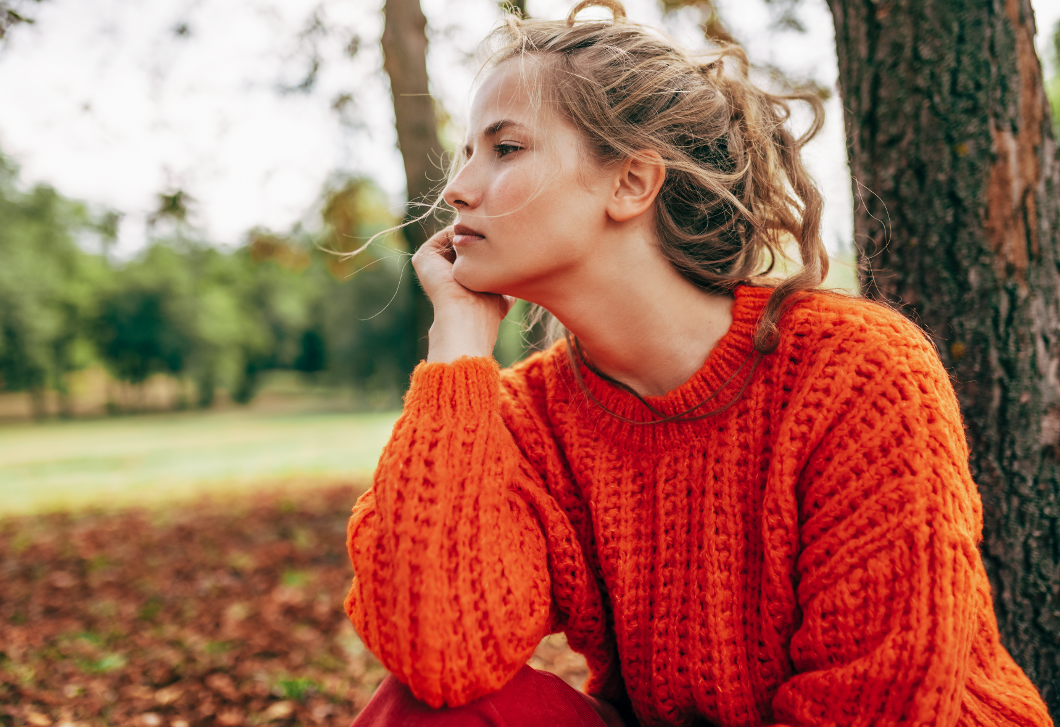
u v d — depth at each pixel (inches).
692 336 41.5
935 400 34.7
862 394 35.2
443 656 35.6
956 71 55.9
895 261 59.6
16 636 154.2
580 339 43.1
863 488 34.1
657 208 40.6
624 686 48.6
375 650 37.6
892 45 58.4
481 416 40.0
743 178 43.7
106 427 1327.5
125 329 1712.6
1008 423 55.5
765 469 38.4
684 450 40.4
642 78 39.3
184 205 197.0
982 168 55.5
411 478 37.6
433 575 36.0
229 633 154.3
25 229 1302.9
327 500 351.3
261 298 1921.8
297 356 2288.4
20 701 117.9
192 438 992.9
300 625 158.9
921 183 57.8
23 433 1216.2
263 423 1331.2
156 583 201.6
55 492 452.4
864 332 36.5
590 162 38.5
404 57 153.9
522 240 38.6
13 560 239.6
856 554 33.5
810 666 35.1
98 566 226.2
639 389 43.2
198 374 1859.0
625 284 40.3
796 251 48.0
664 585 39.9
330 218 218.4
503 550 38.3
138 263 1748.3
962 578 32.0
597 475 42.5
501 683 37.5
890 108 58.9
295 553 232.7
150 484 474.6
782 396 38.1
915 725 31.0
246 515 317.1
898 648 31.6
